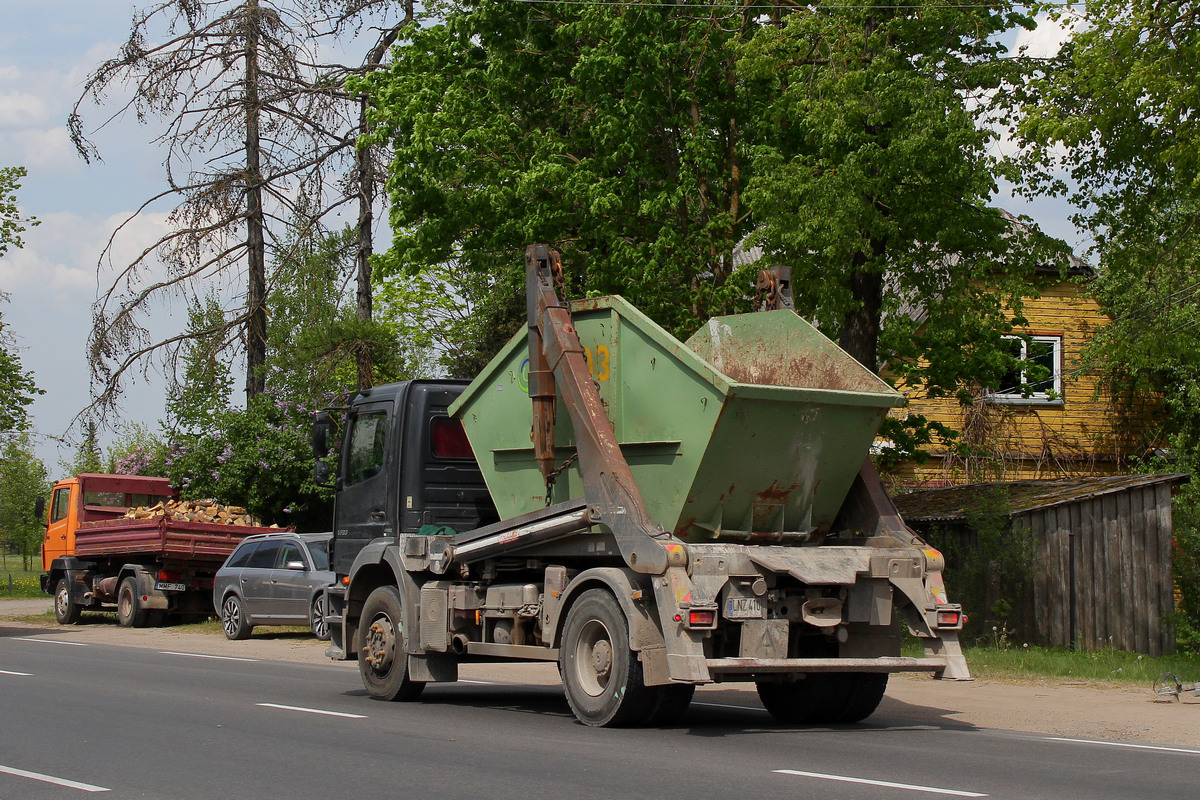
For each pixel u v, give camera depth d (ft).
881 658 31.60
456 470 41.57
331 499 97.76
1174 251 58.80
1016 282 60.23
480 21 66.59
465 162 64.90
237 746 28.43
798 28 55.98
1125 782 24.11
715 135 65.98
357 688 44.19
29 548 200.13
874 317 63.93
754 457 31.94
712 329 36.27
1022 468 89.40
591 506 32.32
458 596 37.42
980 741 30.73
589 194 61.52
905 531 33.27
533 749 27.78
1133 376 89.15
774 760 26.32
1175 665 52.95
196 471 97.25
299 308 104.68
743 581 30.68
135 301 100.73
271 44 101.60
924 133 52.90
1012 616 61.21
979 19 56.08
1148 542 63.31
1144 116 53.01
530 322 35.42
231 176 102.32
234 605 73.61
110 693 40.88
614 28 60.70
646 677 30.04
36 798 22.13
